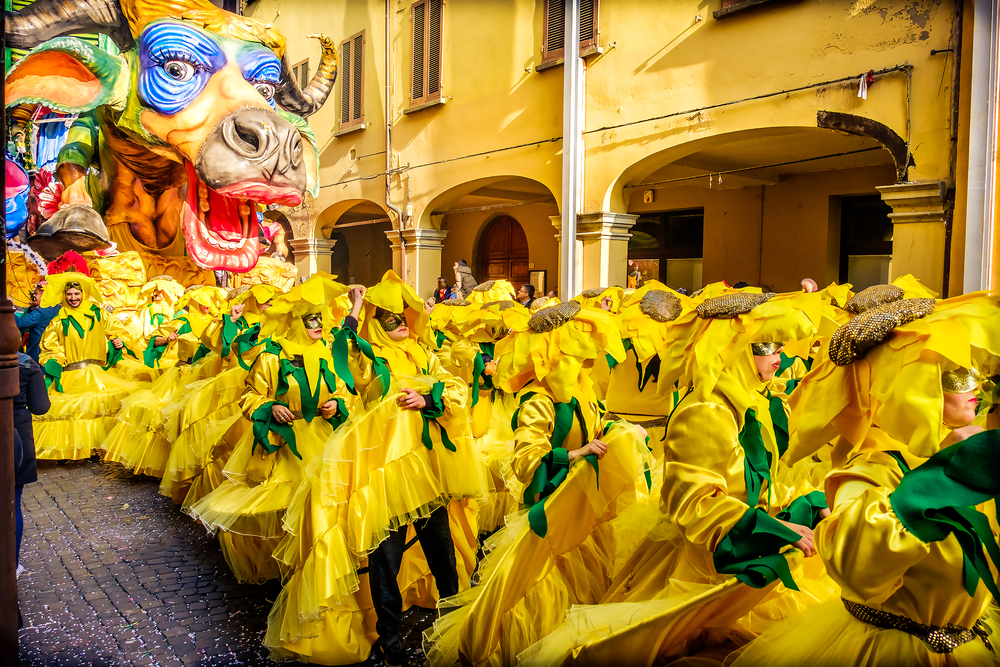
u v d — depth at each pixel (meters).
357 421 3.41
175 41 10.20
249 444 3.96
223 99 10.64
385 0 15.52
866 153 11.59
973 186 7.54
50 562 4.70
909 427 1.97
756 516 2.43
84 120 11.04
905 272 8.24
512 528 3.20
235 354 5.66
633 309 4.44
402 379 3.62
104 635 3.69
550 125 12.38
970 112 7.54
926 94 8.00
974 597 2.07
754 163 12.59
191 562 4.71
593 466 3.13
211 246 11.40
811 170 13.09
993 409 2.43
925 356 2.00
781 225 13.72
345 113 16.92
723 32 9.80
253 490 3.86
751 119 9.54
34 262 10.02
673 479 2.61
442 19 14.17
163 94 10.24
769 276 13.94
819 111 8.89
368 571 3.48
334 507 3.31
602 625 2.65
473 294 8.98
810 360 4.26
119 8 10.55
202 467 5.22
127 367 8.58
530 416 3.19
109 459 6.95
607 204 11.40
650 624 2.54
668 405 4.44
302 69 18.03
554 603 3.17
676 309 3.56
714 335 2.65
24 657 3.46
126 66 10.47
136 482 6.76
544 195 17.08
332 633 3.37
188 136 10.48
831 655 2.24
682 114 10.28
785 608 2.71
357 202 17.11
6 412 2.77
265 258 12.92
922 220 8.05
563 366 3.16
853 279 13.25
